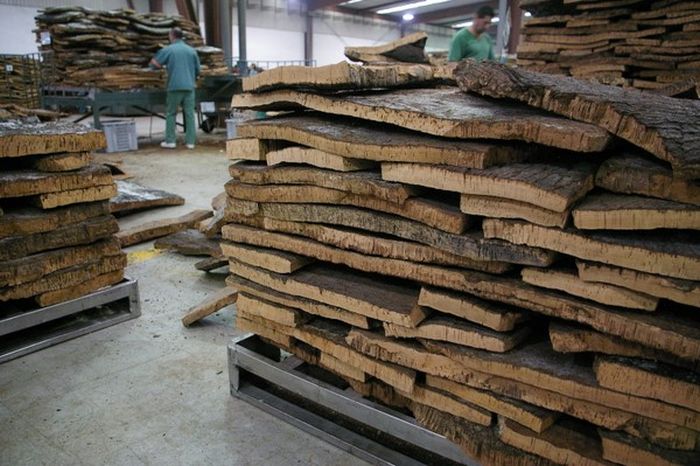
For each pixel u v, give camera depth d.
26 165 2.50
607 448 1.35
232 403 2.05
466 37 5.55
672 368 1.30
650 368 1.30
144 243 3.85
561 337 1.40
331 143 1.61
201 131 10.38
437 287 1.57
